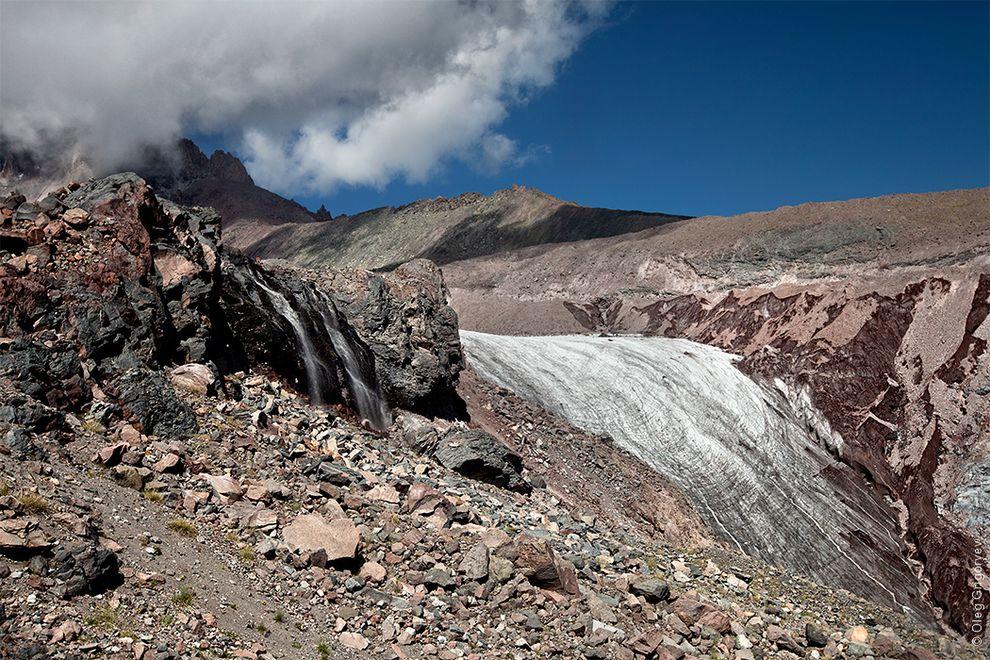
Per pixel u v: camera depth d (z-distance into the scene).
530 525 23.83
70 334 19.88
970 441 65.12
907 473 65.69
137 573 13.16
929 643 26.39
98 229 23.42
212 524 16.11
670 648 16.59
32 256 21.23
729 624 19.03
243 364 27.20
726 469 57.94
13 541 12.05
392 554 17.25
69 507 13.98
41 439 16.11
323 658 13.06
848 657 20.17
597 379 65.06
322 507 18.47
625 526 40.06
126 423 18.67
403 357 37.19
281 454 21.08
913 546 57.41
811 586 30.17
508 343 69.50
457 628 15.19
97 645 11.07
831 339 81.88
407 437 31.52
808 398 74.94
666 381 69.94
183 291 24.73
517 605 16.64
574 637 16.11
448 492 24.08
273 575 15.09
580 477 44.22
